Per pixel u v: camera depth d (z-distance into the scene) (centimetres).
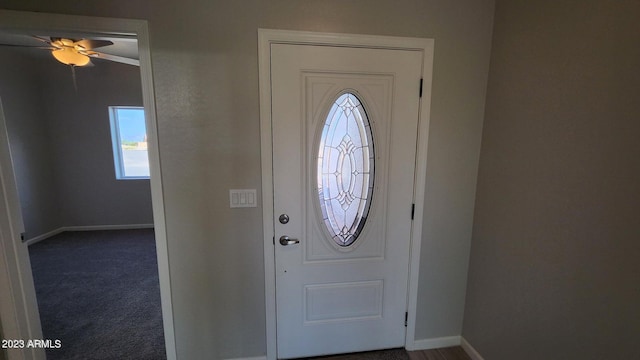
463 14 153
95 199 430
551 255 123
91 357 177
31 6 125
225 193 150
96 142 419
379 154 159
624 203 96
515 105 140
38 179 389
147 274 290
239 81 142
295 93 147
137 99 423
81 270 299
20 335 135
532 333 134
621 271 98
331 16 143
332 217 163
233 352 166
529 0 130
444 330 184
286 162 152
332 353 177
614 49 97
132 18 131
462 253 176
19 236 134
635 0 91
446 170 165
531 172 132
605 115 101
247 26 138
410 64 153
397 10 148
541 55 125
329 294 170
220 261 156
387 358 176
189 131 143
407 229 169
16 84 364
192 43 137
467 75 158
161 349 184
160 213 147
